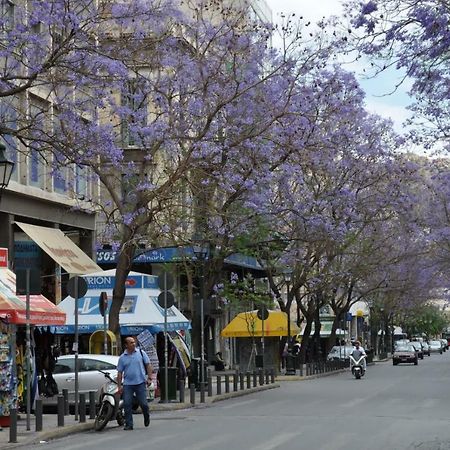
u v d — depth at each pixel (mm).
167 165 31422
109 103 27047
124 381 19797
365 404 26906
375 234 51531
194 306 34156
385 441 16344
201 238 31781
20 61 19234
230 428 19375
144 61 25734
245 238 32625
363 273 54969
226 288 39250
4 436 17609
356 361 48281
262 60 29250
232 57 31281
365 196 44375
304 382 44312
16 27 19031
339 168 39781
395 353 74312
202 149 26500
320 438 16969
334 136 37969
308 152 31547
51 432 18078
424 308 107125
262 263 50719
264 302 42156
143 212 27578
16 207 32375
